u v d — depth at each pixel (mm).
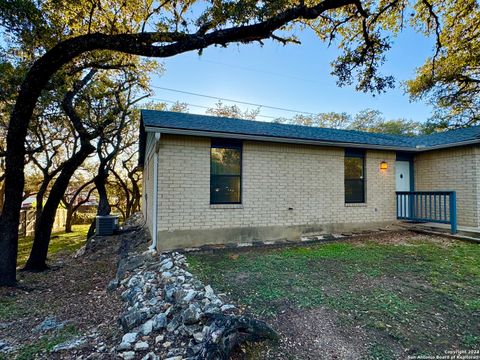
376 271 4598
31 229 17281
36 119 10039
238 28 4980
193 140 6438
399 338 2680
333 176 7945
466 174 7957
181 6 5223
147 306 3471
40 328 3617
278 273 4516
